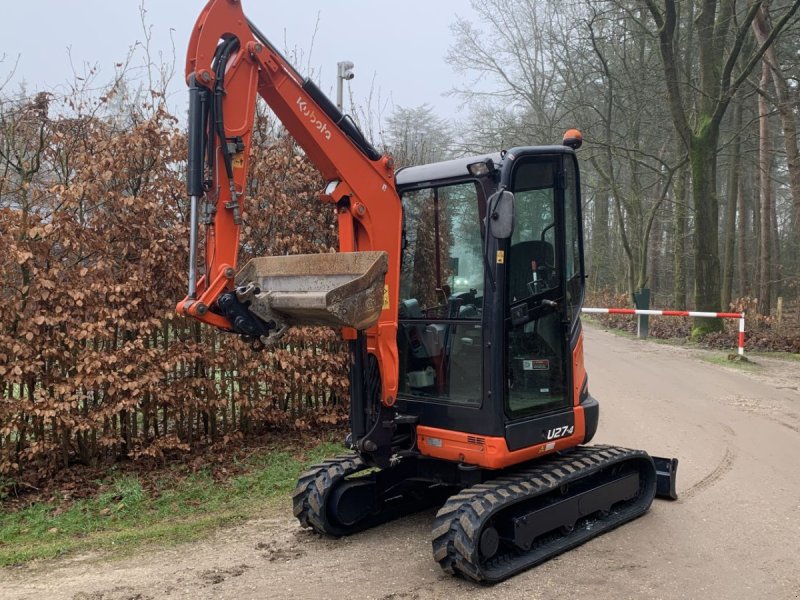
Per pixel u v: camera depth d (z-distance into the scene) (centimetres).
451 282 471
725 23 1633
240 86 392
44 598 392
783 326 1634
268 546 470
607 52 2200
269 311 394
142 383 607
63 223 584
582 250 505
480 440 434
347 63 891
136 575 423
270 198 712
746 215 2581
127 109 669
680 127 1623
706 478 607
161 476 621
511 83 2650
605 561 434
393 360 455
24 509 547
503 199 411
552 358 476
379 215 452
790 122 1522
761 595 385
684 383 1059
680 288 1906
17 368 559
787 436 748
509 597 385
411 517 529
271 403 725
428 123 2677
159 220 650
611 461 489
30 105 627
